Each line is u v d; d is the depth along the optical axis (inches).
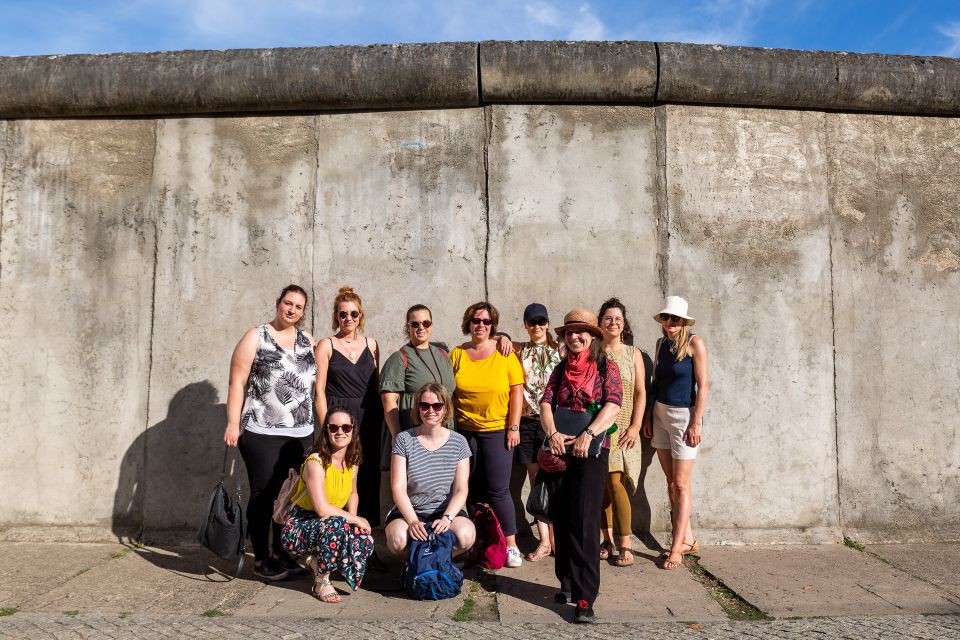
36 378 218.5
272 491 182.7
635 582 179.6
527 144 221.3
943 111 228.5
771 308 219.0
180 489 215.0
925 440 220.7
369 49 221.5
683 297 217.6
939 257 226.4
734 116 223.9
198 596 167.5
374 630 146.8
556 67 216.4
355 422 191.0
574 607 161.3
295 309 183.8
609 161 221.1
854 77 221.0
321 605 161.9
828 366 219.1
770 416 216.7
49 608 158.7
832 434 217.6
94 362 218.4
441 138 222.1
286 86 217.8
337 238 219.9
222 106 221.1
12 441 217.6
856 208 224.5
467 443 181.6
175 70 218.4
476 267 218.2
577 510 156.9
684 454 195.5
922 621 151.6
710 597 169.0
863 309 222.1
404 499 173.9
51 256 221.1
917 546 210.5
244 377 183.6
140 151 224.1
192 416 216.4
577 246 218.7
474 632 146.3
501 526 188.5
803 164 223.9
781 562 193.8
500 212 219.8
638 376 200.4
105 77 218.2
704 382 195.9
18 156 224.1
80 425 217.2
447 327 217.3
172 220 221.3
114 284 220.2
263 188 221.8
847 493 217.2
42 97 219.1
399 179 221.3
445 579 163.8
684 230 219.5
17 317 219.9
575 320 169.6
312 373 189.9
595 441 156.3
